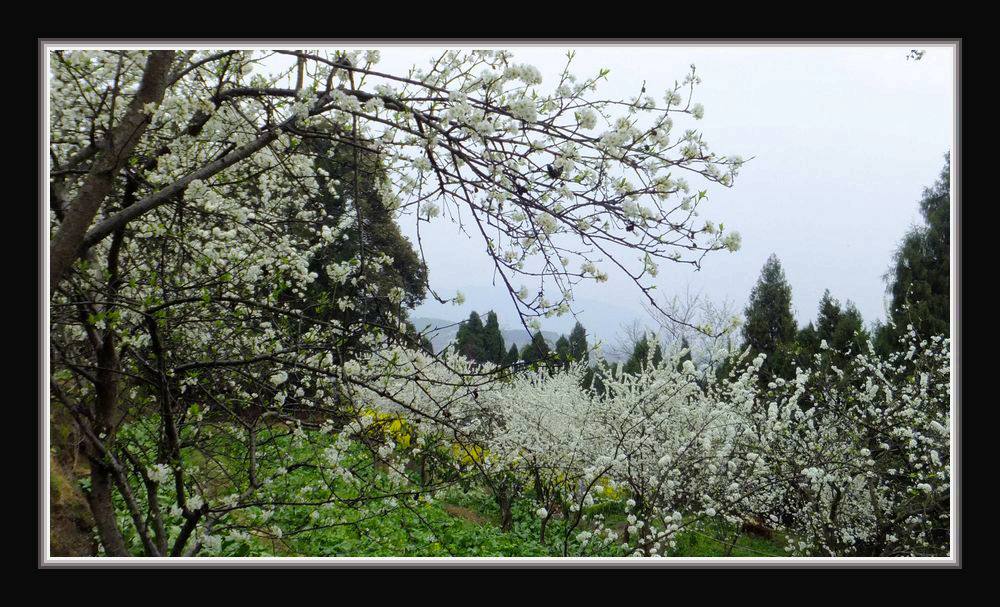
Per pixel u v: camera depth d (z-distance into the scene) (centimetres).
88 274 336
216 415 465
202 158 445
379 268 438
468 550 677
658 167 313
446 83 320
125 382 414
